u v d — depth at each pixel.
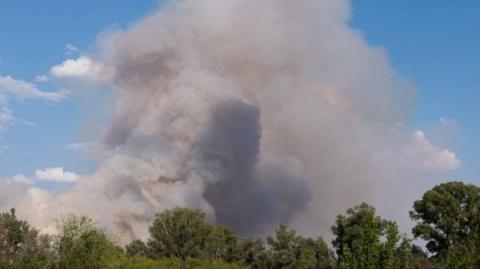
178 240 83.62
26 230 74.81
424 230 66.38
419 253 66.56
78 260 31.97
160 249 84.56
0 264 31.94
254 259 81.31
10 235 71.44
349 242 67.00
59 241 32.75
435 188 69.50
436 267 51.91
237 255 84.12
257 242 84.75
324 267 72.00
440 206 67.12
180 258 82.06
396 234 32.09
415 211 69.38
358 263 32.25
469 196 67.25
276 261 75.88
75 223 33.47
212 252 83.50
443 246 66.44
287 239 77.31
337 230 69.88
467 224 66.31
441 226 65.94
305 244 76.19
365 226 32.84
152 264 64.62
